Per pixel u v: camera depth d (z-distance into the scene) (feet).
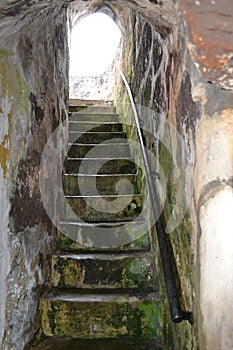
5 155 4.54
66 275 6.53
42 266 6.10
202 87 3.45
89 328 5.82
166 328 5.46
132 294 6.08
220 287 3.27
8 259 4.68
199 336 3.61
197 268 3.68
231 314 3.18
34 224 5.69
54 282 6.50
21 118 5.11
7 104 4.59
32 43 5.55
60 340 5.69
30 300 5.49
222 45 2.86
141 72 8.13
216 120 3.38
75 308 5.84
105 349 5.46
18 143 4.99
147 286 6.49
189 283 4.08
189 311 4.06
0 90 4.36
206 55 2.93
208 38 2.85
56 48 7.39
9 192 4.68
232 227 3.25
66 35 8.85
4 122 4.50
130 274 6.54
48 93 6.66
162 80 5.54
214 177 3.39
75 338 5.77
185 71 3.92
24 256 5.25
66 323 5.82
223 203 3.31
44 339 5.72
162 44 5.33
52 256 6.61
